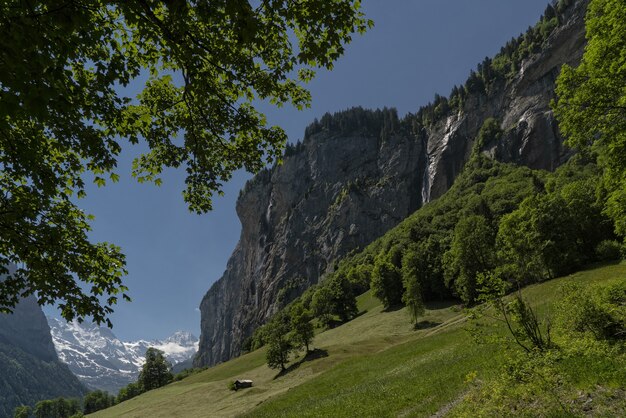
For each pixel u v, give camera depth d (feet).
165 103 42.52
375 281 386.93
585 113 66.90
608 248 212.02
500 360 61.36
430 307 327.26
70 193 43.70
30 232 36.60
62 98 25.80
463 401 57.11
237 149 46.93
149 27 30.94
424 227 571.69
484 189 654.94
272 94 42.45
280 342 250.98
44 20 23.53
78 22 23.62
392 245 594.65
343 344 254.88
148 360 568.00
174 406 246.68
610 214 77.46
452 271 312.71
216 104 39.88
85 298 40.24
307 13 31.96
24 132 34.99
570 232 213.66
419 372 98.58
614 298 60.08
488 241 262.26
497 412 45.62
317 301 456.86
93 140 35.94
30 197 37.32
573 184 256.93
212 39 34.37
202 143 44.60
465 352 99.19
